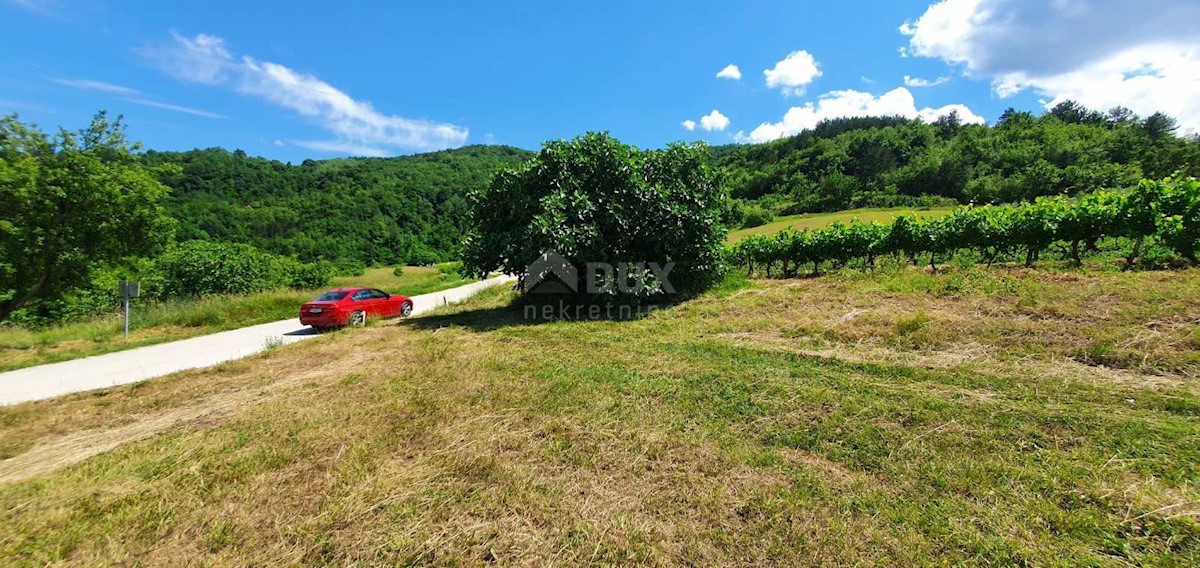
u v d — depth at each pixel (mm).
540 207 11078
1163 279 6992
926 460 3281
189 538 2873
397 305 14359
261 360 7910
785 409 4328
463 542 2688
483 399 5090
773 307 9117
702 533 2658
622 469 3408
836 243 14336
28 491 3508
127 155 16453
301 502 3195
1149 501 2654
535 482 3281
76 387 7059
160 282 20375
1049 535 2475
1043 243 10289
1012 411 3920
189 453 4043
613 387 5219
